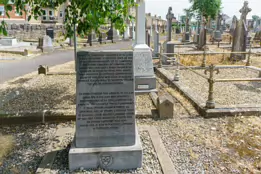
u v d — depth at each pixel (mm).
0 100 5281
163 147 3162
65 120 4152
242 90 6199
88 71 2691
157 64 9758
